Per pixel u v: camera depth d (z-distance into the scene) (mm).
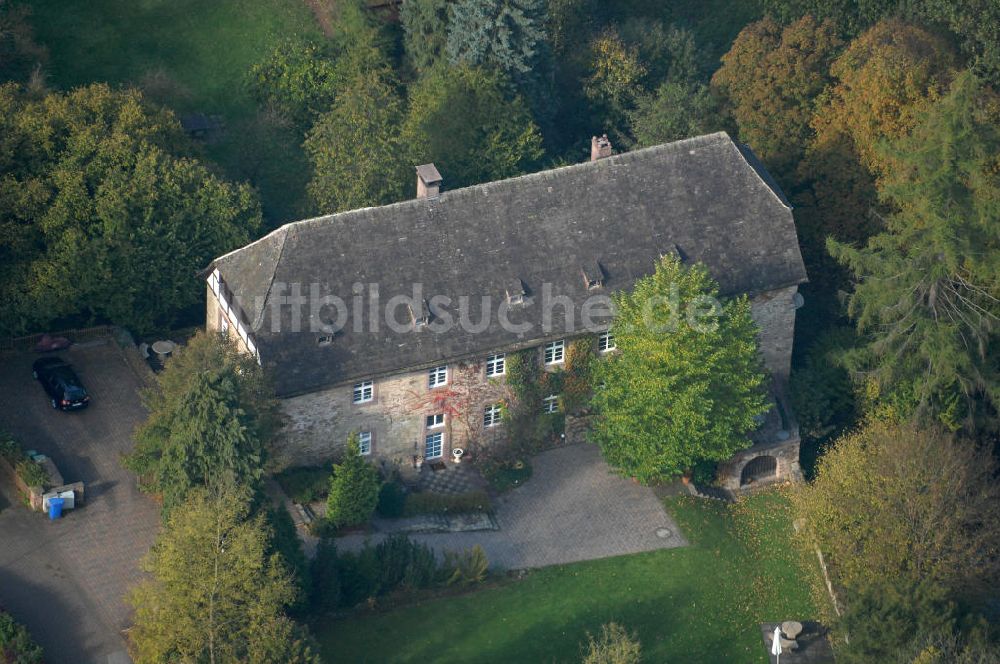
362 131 117250
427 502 99312
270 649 78750
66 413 101062
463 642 90625
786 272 107500
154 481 93750
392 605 92062
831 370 113625
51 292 103625
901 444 97562
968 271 107875
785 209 108562
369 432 100812
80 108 108562
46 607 87062
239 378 89750
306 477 98125
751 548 101500
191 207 108188
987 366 108938
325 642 88625
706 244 106438
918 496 94750
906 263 105562
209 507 80750
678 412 97125
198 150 115438
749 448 106125
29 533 91812
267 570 81562
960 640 87438
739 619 96062
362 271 99562
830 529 96438
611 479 104375
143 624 80625
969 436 110125
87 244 104312
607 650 83125
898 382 109375
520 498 102250
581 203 105000
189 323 112312
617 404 99375
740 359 98750
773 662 93375
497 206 103375
